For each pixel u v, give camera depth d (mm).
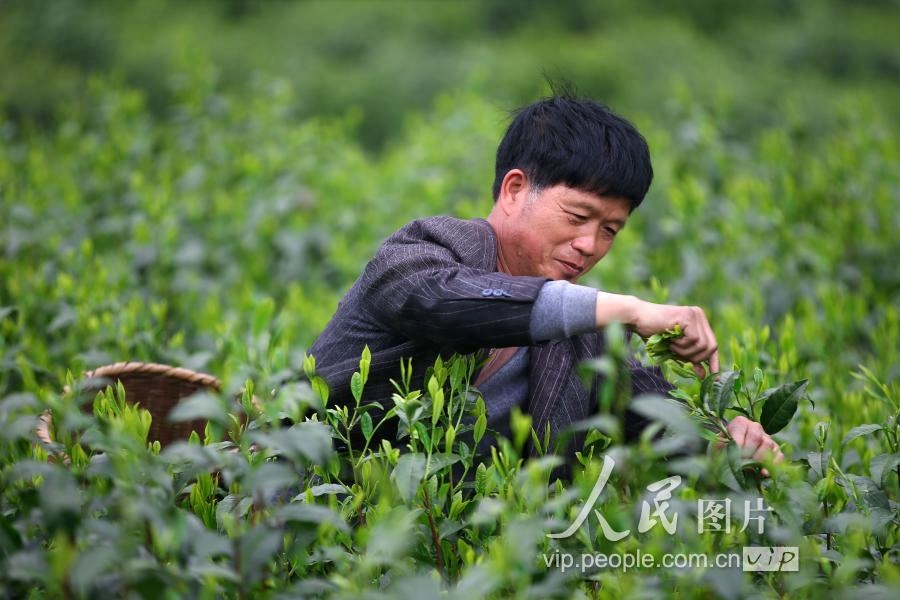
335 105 32375
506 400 6363
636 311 5254
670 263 12820
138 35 35312
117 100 16703
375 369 5996
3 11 34750
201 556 4281
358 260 13203
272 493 5910
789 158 14578
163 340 9961
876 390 7918
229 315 10742
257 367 7250
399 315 5594
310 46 37062
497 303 5348
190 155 15859
